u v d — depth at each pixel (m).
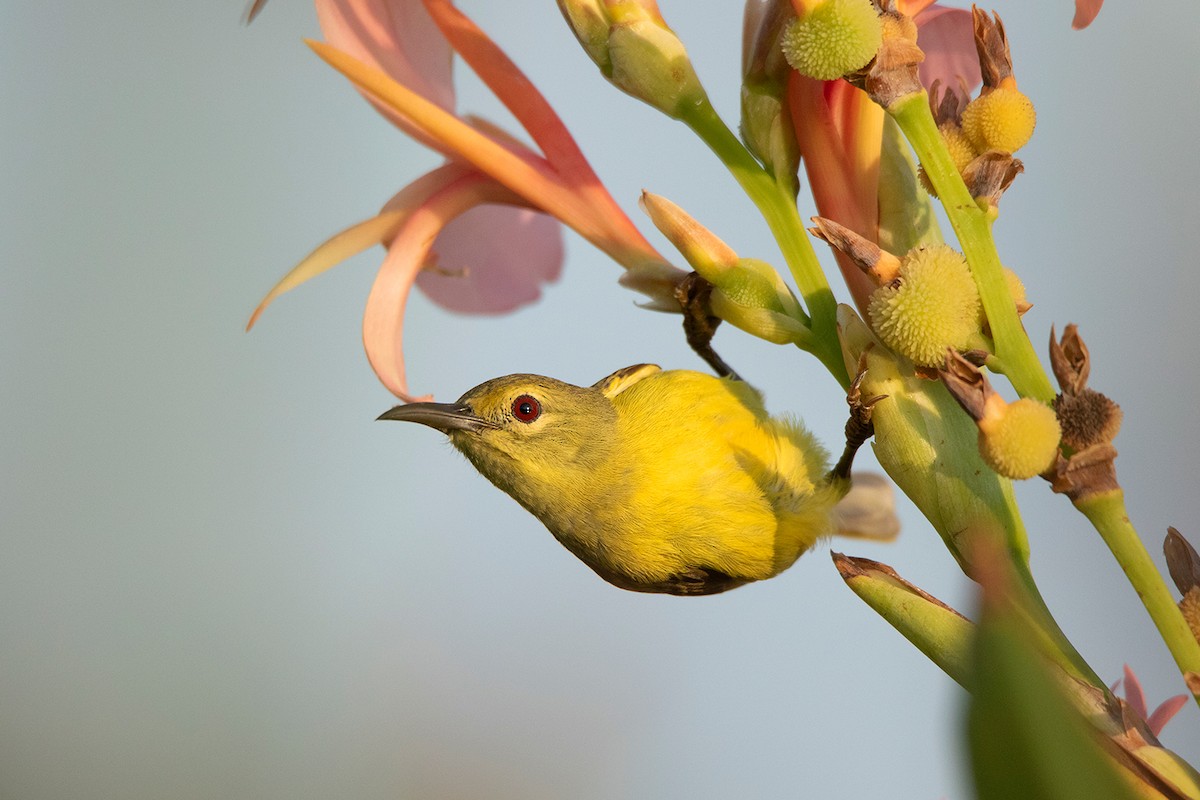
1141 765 2.35
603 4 2.40
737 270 2.40
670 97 2.40
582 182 2.42
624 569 2.46
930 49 2.42
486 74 2.42
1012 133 2.37
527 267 2.46
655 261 2.42
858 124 2.39
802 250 2.40
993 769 1.59
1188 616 2.35
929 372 2.37
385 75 2.42
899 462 2.38
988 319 2.37
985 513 2.38
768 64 2.40
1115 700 2.36
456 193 2.42
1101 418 2.36
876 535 2.48
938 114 2.37
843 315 2.39
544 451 2.45
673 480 2.45
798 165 2.40
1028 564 2.38
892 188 2.39
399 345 2.42
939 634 2.37
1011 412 2.36
